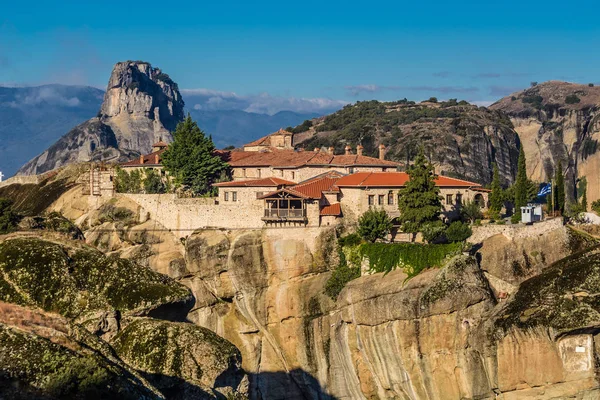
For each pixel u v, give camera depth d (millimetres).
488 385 116750
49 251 91062
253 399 134625
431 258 122625
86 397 69438
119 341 84750
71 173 184125
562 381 112938
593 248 117438
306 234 135000
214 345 83750
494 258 123562
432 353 119375
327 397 131500
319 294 132500
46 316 83875
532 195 150000
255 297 136875
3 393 68438
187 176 162875
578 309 111438
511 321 114875
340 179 142750
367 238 131000
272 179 149500
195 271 141500
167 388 80312
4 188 192125
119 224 152750
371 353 125938
